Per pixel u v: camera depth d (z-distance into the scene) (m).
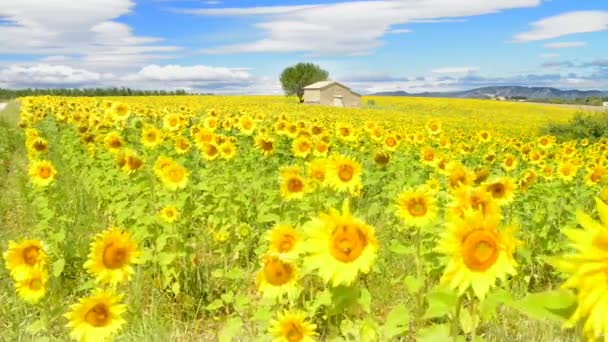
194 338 4.84
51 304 4.64
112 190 7.97
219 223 6.73
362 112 46.09
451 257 2.27
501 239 2.23
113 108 12.59
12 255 4.10
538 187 8.48
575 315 1.45
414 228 5.72
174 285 5.28
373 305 4.96
